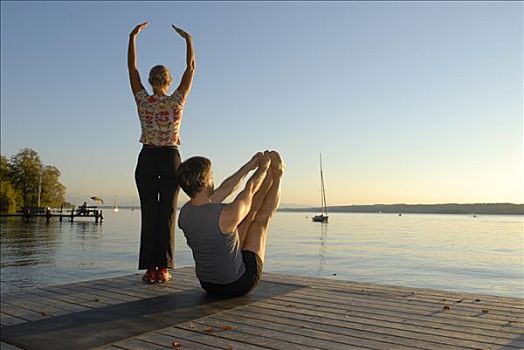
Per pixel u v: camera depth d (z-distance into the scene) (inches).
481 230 3346.5
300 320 123.7
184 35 176.7
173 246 182.4
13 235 1727.4
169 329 116.7
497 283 860.0
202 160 132.0
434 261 1232.2
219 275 138.7
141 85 178.5
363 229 3356.3
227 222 129.5
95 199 2755.9
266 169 143.2
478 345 102.7
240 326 118.7
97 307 140.9
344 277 898.1
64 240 1571.1
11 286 697.6
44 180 2994.6
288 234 2566.4
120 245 1424.7
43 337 111.7
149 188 176.2
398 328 116.1
